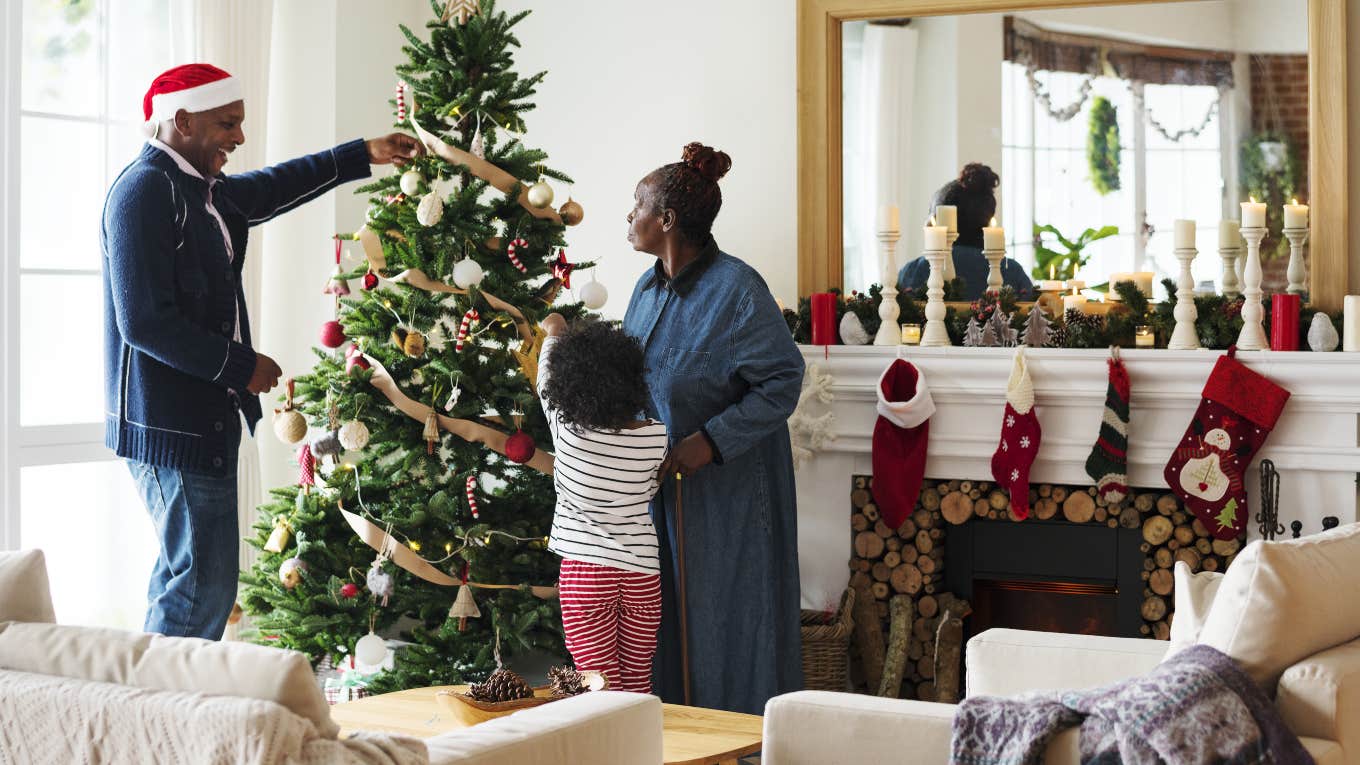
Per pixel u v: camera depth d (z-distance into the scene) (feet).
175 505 9.46
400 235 11.66
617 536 9.65
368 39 15.15
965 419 13.10
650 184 11.03
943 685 12.97
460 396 11.76
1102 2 13.12
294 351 14.98
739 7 14.58
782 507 11.35
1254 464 12.31
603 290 12.00
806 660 12.95
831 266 13.99
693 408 10.93
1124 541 12.89
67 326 12.80
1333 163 12.42
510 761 6.00
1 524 12.03
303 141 14.83
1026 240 13.44
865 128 13.93
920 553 13.39
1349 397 11.82
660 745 6.99
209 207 9.68
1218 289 12.86
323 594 11.84
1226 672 5.80
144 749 5.32
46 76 12.47
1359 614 6.37
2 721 5.68
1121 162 13.17
